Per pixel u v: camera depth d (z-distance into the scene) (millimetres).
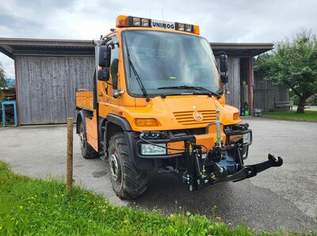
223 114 4363
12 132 12438
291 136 10469
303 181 5371
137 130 3938
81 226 3359
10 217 3471
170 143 3836
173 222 3480
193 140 3924
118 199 4562
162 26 5273
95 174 5984
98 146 5727
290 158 7145
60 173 5969
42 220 3467
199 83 4801
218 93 4828
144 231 3273
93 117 6164
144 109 4180
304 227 3588
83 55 15375
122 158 4395
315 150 8023
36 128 13742
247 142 4434
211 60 5184
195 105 4242
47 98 15039
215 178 3771
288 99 21688
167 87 4484
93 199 4188
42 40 13188
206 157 3885
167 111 4031
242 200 4488
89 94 6574
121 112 4328
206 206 4277
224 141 4188
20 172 6078
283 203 4359
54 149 8656
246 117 17547
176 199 4555
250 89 18250
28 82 14727
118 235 3121
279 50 18922
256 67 19953
